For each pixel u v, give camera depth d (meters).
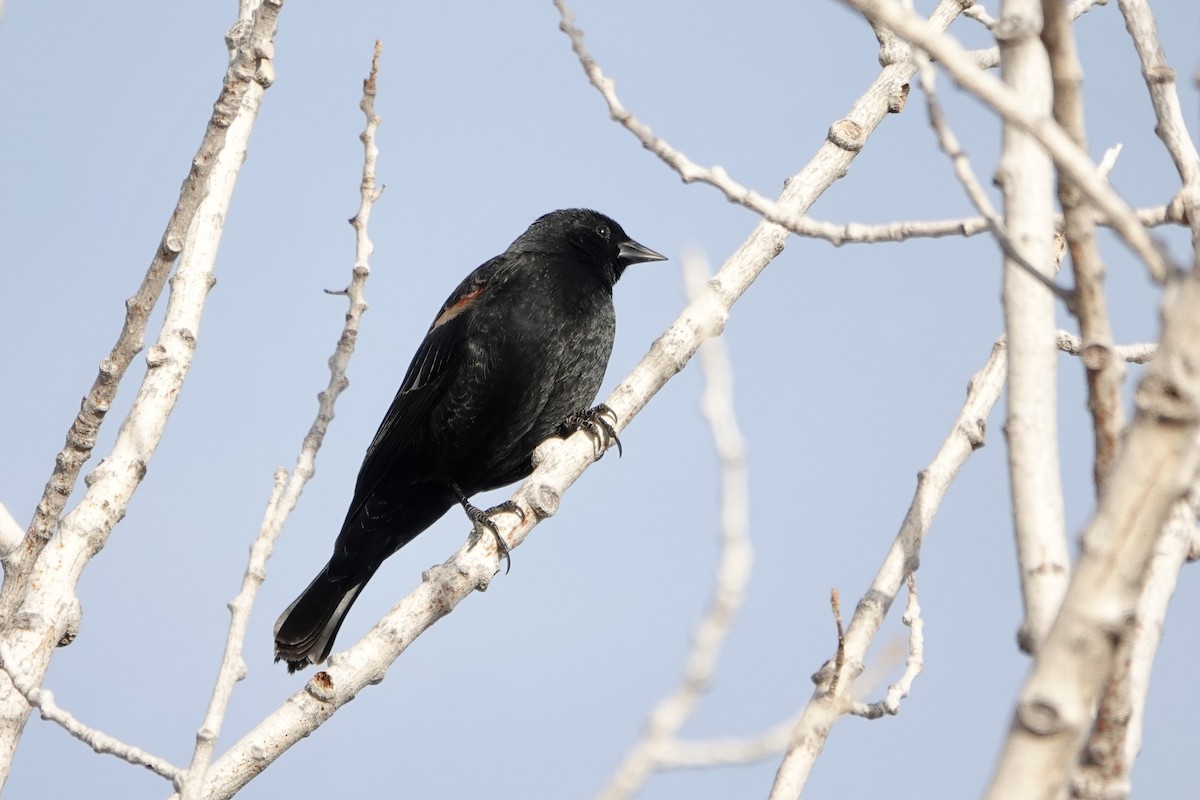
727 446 4.05
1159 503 3.66
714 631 4.01
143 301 7.44
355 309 7.92
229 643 6.18
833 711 6.38
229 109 7.34
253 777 7.56
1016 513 5.05
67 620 7.77
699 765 4.09
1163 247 3.77
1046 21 4.51
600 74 6.11
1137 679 4.97
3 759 7.32
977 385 7.90
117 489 8.11
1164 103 6.71
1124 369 4.69
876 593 7.16
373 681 7.99
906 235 5.53
